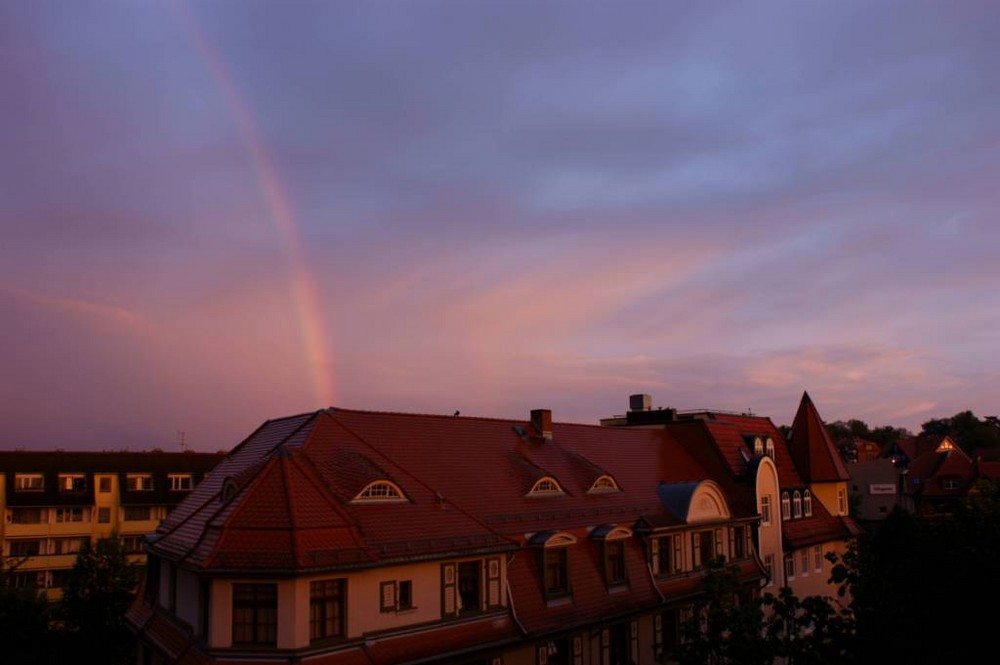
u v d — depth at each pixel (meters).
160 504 87.12
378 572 27.41
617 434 50.53
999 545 19.08
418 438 37.69
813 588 56.59
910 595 19.31
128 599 54.44
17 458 83.19
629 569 38.94
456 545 30.14
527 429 44.12
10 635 46.44
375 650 26.73
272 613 25.11
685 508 43.72
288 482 27.75
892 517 50.91
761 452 53.62
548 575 34.50
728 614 23.47
